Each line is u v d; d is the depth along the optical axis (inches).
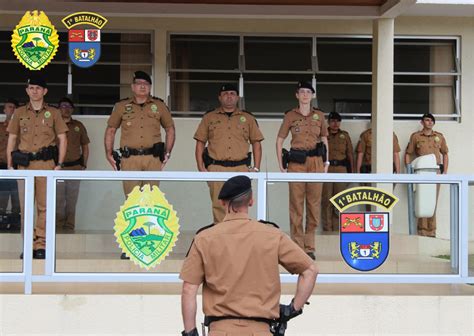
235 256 152.6
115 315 229.5
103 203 236.2
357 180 238.8
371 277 239.0
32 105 276.2
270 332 154.5
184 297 153.9
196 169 389.1
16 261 237.3
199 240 155.1
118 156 291.7
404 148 402.6
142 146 284.5
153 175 235.5
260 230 156.3
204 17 350.3
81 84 386.9
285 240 157.3
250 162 289.1
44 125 275.4
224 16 343.0
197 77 393.7
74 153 355.9
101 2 333.4
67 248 235.6
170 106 389.4
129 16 346.6
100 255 236.4
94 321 229.5
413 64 408.2
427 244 242.2
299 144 294.4
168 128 293.6
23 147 274.7
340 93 401.7
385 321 233.1
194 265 154.2
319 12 339.3
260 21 392.2
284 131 296.8
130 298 229.6
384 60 336.2
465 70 406.3
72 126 355.3
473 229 245.6
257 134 289.1
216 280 152.6
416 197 241.6
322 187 238.7
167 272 236.7
